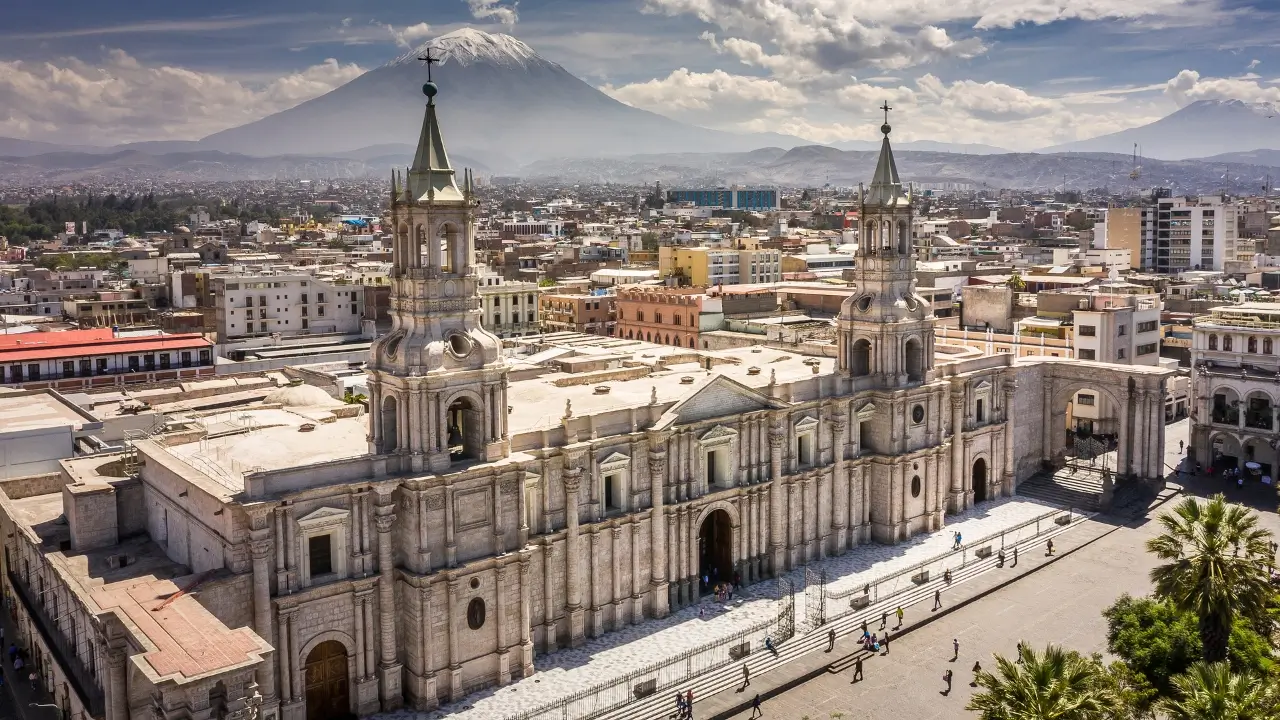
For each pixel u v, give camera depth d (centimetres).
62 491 8581
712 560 9731
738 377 10475
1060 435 13100
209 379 13262
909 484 10831
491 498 7562
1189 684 5712
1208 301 19225
